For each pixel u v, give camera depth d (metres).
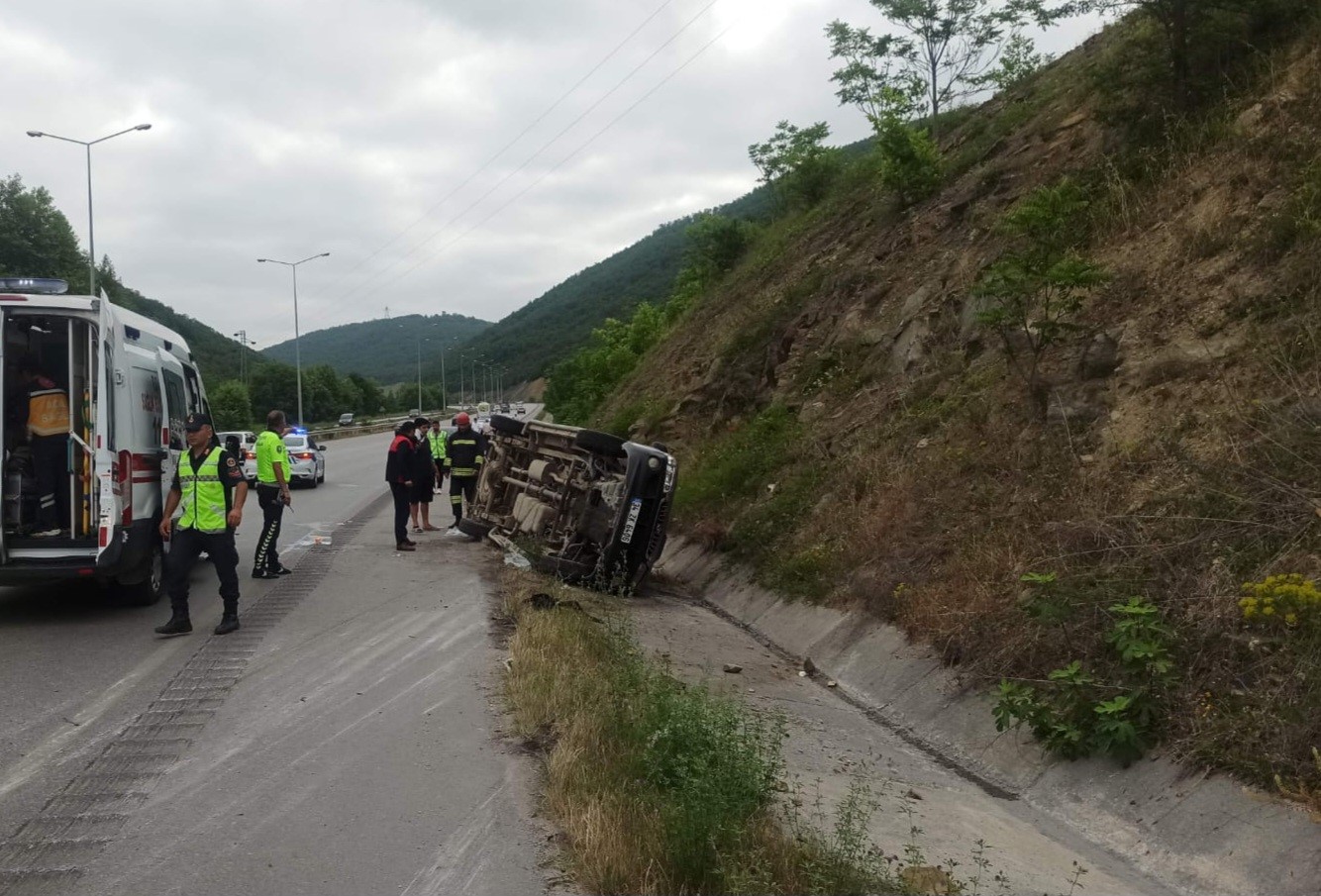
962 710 7.38
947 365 12.38
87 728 6.13
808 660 9.39
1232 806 5.11
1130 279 10.10
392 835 4.64
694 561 13.89
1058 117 15.02
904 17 20.25
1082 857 5.30
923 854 4.95
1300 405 7.16
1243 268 8.95
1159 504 7.51
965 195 15.62
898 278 15.62
